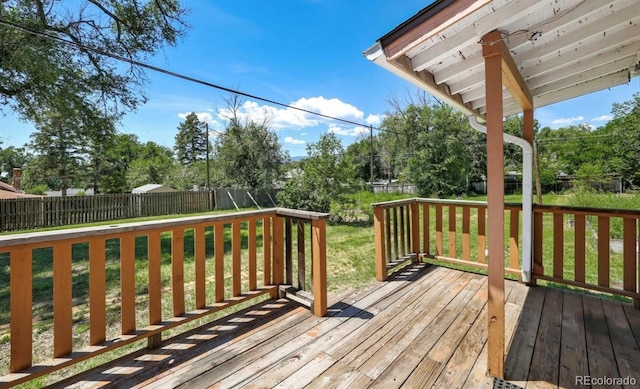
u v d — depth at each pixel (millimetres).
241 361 1740
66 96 6730
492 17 1512
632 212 2375
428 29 1508
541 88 2943
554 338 1960
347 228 8125
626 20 1665
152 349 1861
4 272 4520
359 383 1538
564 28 1787
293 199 9406
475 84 2457
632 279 2432
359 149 30234
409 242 3746
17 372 1404
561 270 2789
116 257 5266
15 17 5820
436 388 1498
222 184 16422
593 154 19578
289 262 2666
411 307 2479
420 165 16406
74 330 2586
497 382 1536
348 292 2855
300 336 2021
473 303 2543
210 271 4465
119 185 21141
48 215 10320
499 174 1576
